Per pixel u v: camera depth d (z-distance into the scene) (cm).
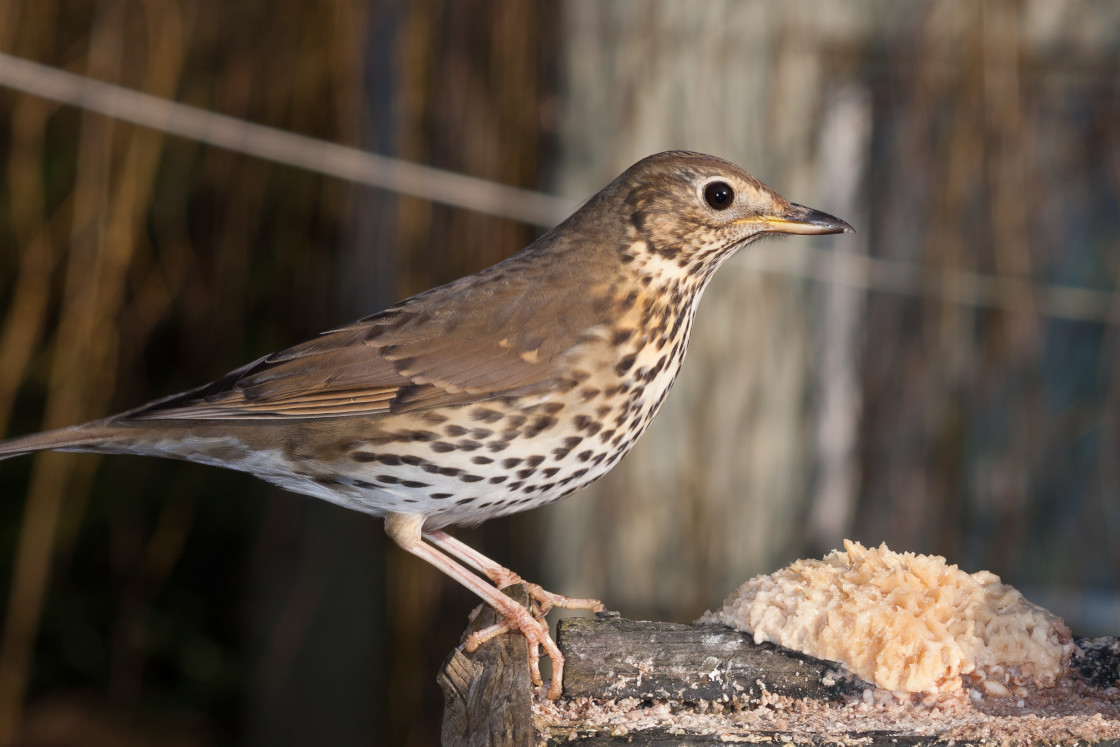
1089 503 1220
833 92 1132
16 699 1358
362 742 1408
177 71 1116
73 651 1700
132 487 1653
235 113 1284
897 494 1161
